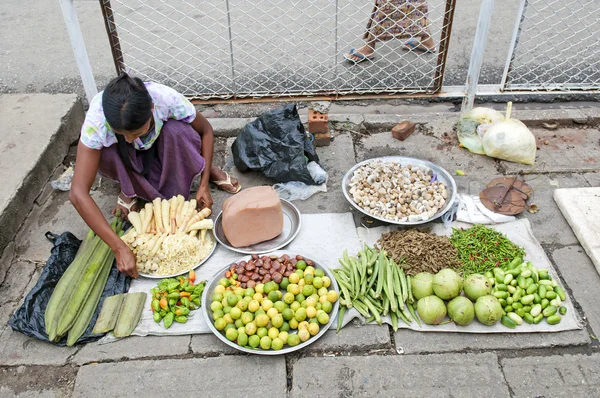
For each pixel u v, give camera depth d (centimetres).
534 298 246
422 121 381
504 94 402
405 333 244
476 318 246
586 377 225
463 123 358
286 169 324
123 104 224
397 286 253
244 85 429
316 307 244
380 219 289
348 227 297
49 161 334
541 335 240
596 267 270
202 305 249
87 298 253
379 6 411
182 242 269
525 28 504
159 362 234
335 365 232
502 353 235
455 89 405
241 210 271
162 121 280
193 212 291
